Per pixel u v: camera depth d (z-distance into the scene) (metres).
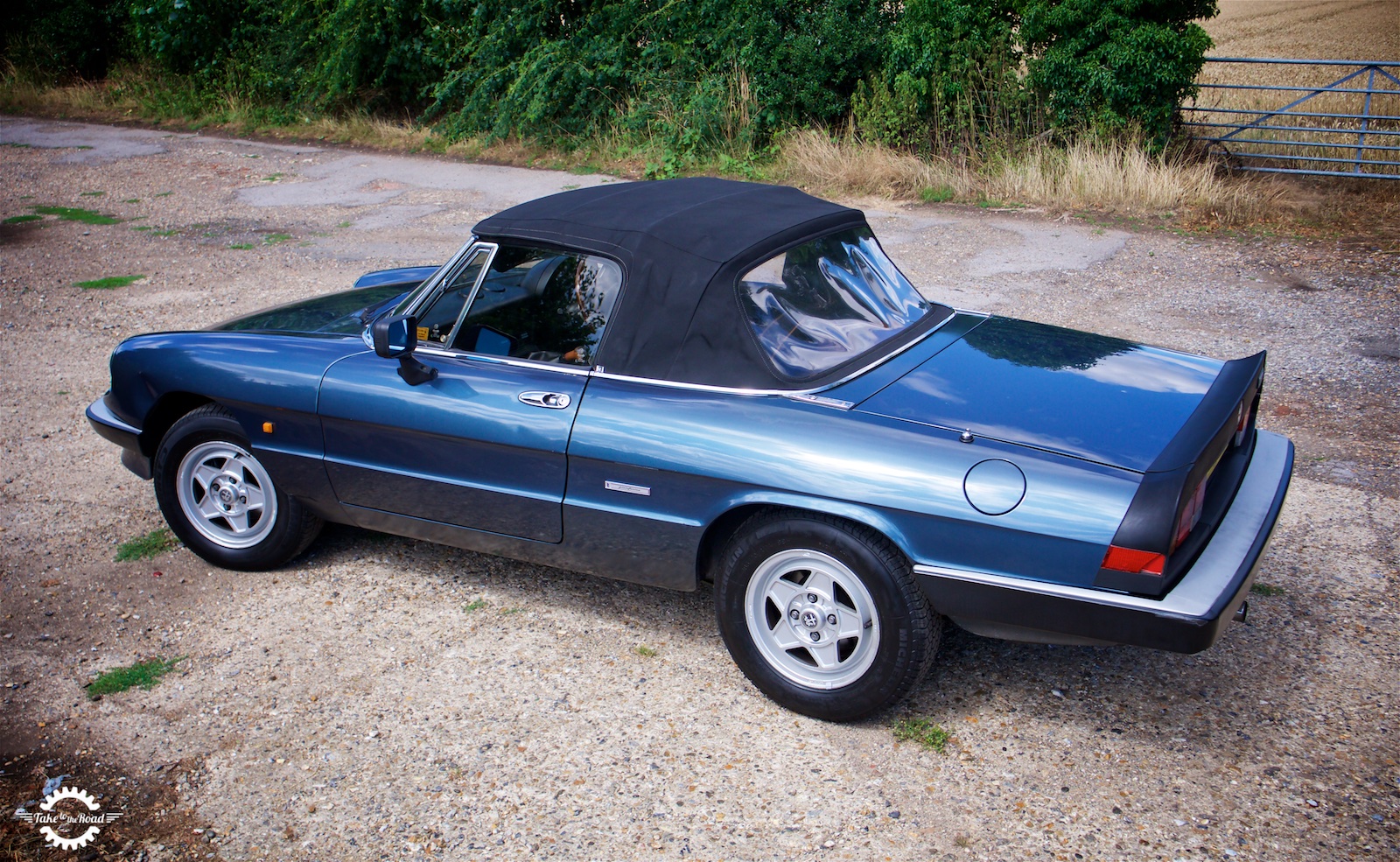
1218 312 7.43
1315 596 3.79
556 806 2.91
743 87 14.02
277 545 4.23
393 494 3.86
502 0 16.17
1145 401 3.10
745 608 3.25
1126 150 11.41
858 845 2.71
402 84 18.19
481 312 3.68
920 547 2.87
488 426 3.50
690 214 3.57
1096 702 3.27
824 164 12.88
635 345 3.34
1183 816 2.75
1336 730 3.07
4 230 11.72
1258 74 19.88
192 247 10.72
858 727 3.20
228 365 4.06
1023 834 2.72
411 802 2.95
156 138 17.83
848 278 3.60
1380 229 9.64
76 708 3.46
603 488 3.37
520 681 3.51
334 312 4.50
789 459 3.01
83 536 4.71
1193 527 2.82
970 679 3.43
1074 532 2.68
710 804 2.88
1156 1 11.40
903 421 3.02
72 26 22.09
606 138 15.05
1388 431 5.25
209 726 3.34
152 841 2.86
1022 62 12.98
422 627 3.87
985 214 10.97
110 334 7.80
